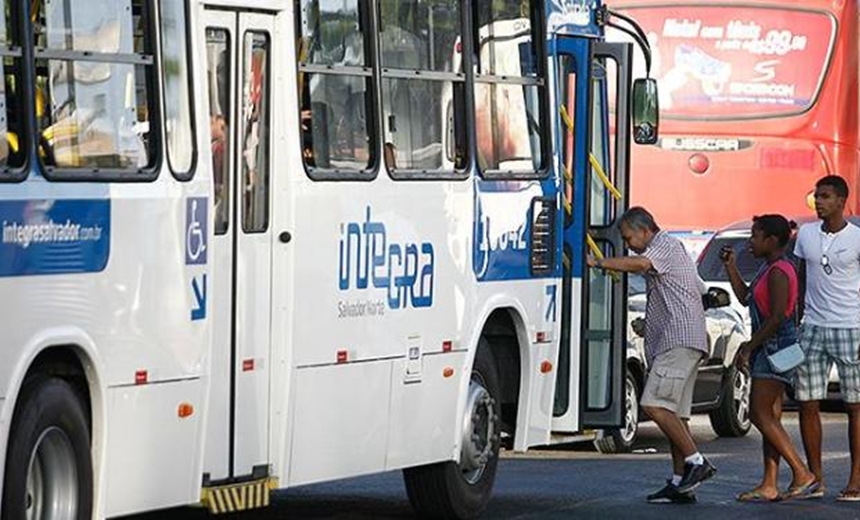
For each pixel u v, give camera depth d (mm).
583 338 37094
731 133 63500
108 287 24875
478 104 33625
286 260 28953
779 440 37500
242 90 28344
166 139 26094
